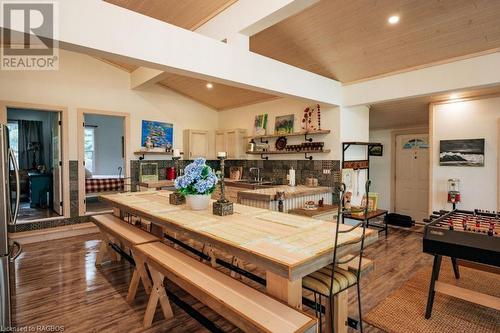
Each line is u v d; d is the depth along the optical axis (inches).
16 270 134.9
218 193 237.6
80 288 117.0
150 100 234.7
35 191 253.8
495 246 82.4
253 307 62.7
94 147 344.8
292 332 54.1
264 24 119.4
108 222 138.9
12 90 176.6
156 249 100.3
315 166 202.4
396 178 251.1
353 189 196.9
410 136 243.1
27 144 315.0
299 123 211.2
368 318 95.7
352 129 195.3
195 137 254.1
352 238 74.0
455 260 122.6
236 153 247.1
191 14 139.4
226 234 76.5
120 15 95.9
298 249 65.3
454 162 180.2
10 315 89.4
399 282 122.6
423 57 145.0
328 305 76.1
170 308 96.7
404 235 196.1
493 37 122.6
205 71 117.3
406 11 118.0
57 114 202.8
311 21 133.8
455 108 180.2
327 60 161.6
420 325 92.3
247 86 136.1
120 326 91.7
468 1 108.1
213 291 69.7
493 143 166.9
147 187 218.7
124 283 121.7
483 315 97.7
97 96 208.7
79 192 201.8
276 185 206.5
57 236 189.0
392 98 162.7
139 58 99.7
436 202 188.7
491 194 167.9
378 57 152.0
